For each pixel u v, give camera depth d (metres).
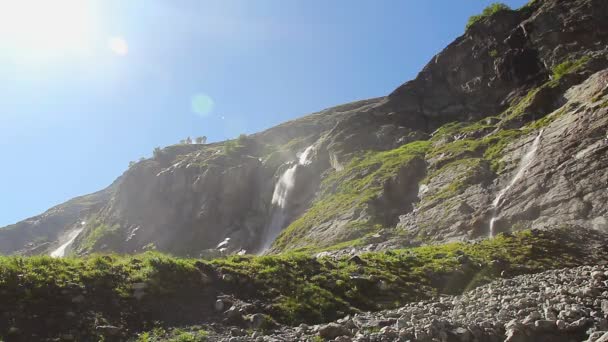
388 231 41.25
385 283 15.48
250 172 92.44
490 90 77.00
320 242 45.62
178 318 11.62
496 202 37.91
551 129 43.78
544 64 71.25
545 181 36.44
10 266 11.89
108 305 11.53
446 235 37.41
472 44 84.31
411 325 10.77
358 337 9.91
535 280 15.78
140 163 117.44
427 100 83.38
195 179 98.75
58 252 127.12
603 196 31.34
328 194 62.56
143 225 99.62
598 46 66.75
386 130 76.00
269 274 14.80
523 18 81.50
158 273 13.27
